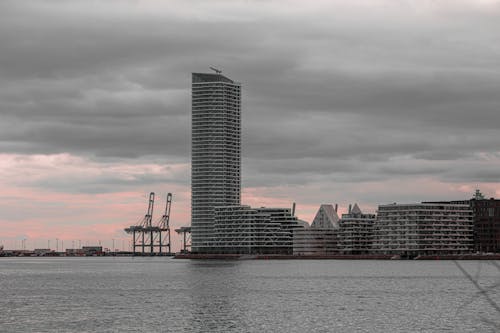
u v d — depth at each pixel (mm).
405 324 196000
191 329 188750
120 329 189125
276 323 199125
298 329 189375
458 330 185875
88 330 187750
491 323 196500
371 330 187250
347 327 192125
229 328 190625
